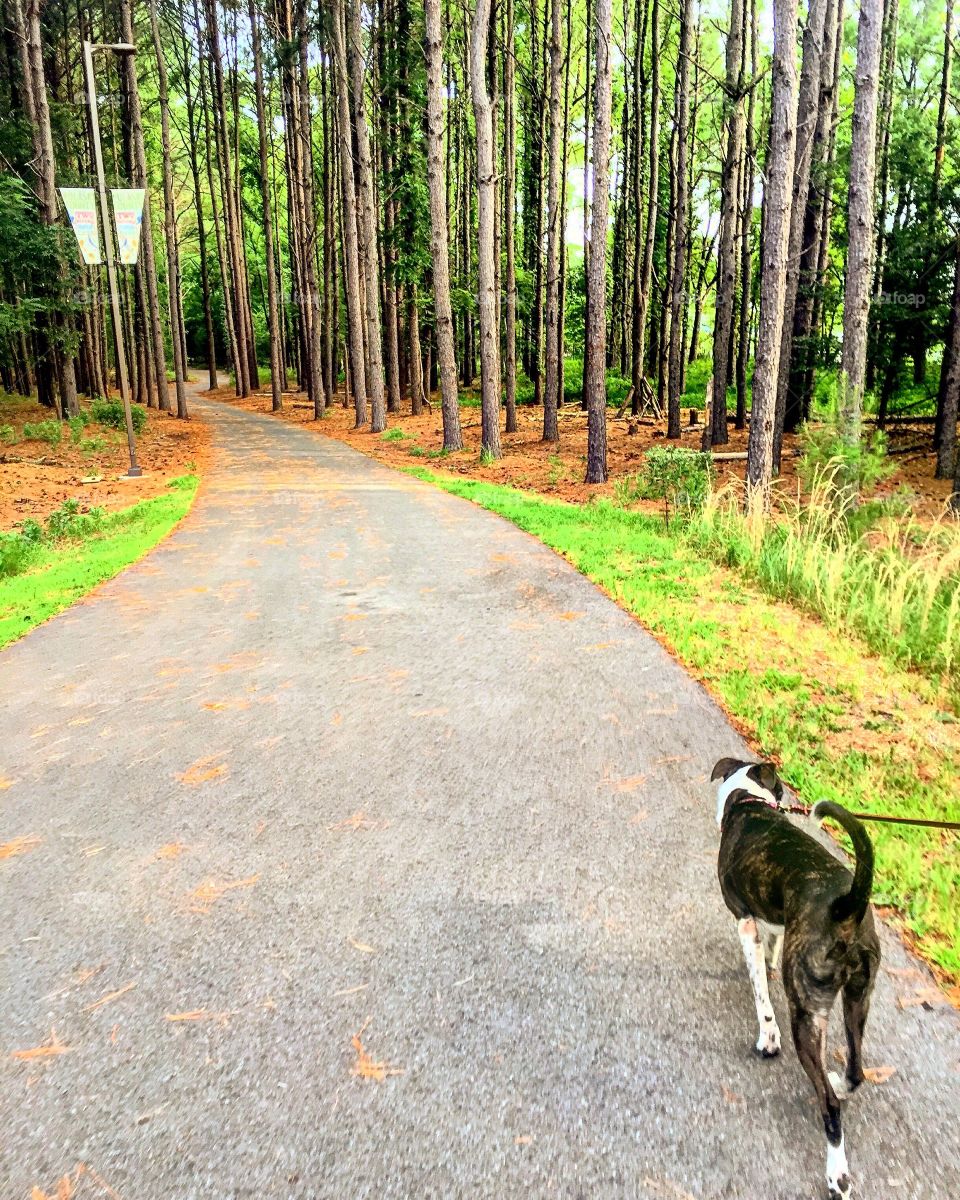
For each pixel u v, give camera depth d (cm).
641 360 3105
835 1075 304
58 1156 277
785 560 1004
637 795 514
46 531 1555
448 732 611
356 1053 319
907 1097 294
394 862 450
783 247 1380
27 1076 312
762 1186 262
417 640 820
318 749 589
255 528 1445
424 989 354
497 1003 345
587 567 1084
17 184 2712
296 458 2597
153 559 1226
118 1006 347
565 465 2220
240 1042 326
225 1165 272
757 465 1452
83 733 625
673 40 3366
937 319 2091
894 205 2695
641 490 1748
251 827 488
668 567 1072
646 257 3011
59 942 389
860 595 886
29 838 482
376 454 2712
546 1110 292
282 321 6856
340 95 3366
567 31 2894
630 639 803
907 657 740
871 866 255
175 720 645
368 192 3167
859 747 566
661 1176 266
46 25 3753
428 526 1431
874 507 1243
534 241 4166
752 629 823
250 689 705
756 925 327
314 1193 262
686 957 372
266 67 4147
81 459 2523
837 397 1373
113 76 4569
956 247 1916
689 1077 306
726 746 578
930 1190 259
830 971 263
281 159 5656
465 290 3497
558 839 468
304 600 978
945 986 348
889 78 2489
